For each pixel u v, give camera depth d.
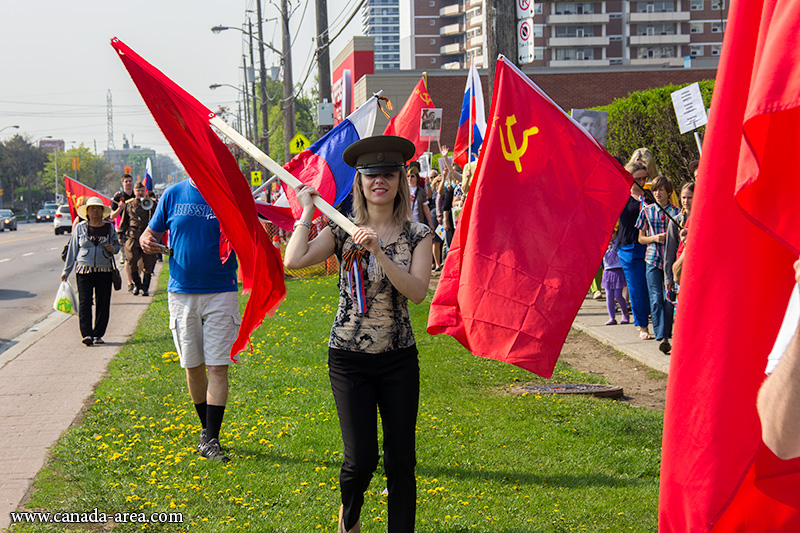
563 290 4.85
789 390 1.52
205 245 5.55
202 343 5.69
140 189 15.54
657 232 8.83
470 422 6.29
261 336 10.30
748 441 2.12
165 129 4.55
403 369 3.80
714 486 2.13
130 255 15.59
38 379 8.13
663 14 101.31
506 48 8.96
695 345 2.16
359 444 3.72
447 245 17.05
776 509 2.19
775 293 2.11
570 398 7.07
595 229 4.92
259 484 5.00
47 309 14.89
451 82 37.09
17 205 120.31
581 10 101.75
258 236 4.64
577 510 4.50
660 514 2.26
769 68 1.73
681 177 14.80
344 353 3.79
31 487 5.00
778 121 1.88
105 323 10.28
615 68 38.12
